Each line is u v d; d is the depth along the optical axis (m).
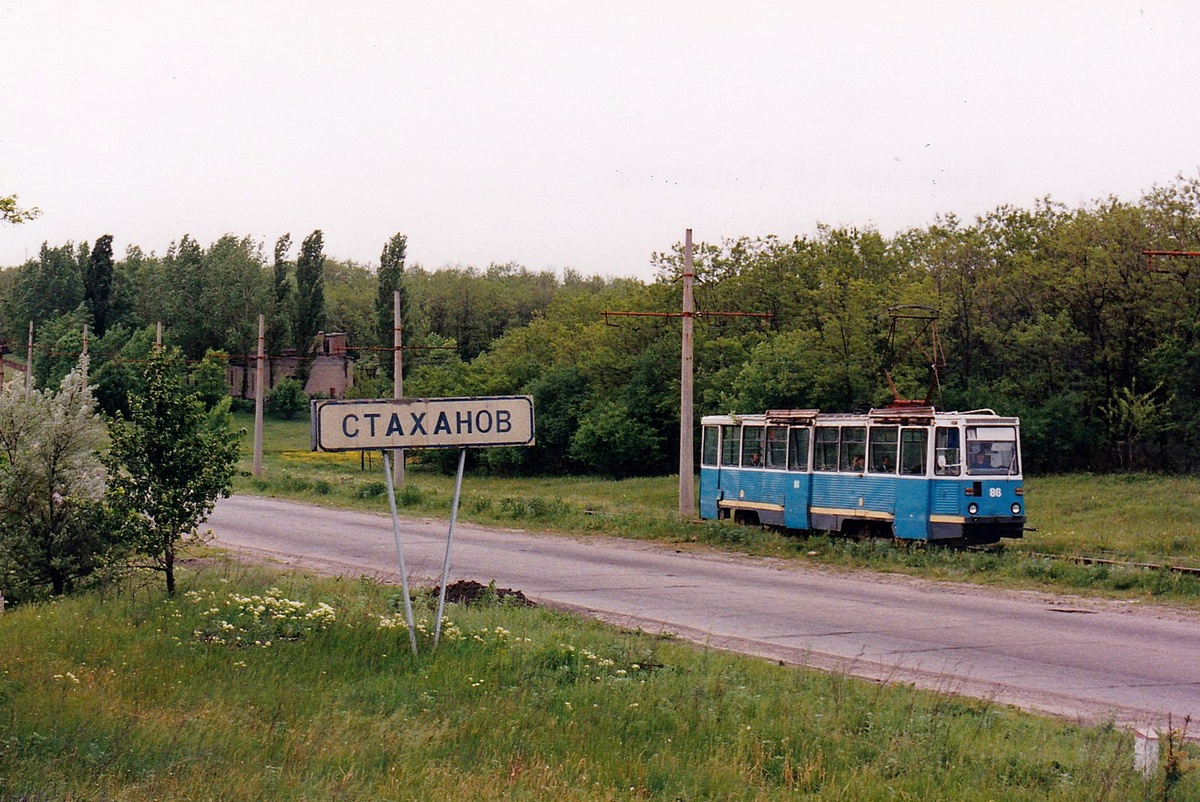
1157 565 23.42
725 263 69.81
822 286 56.88
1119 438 47.78
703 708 11.31
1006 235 62.75
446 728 10.40
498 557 27.03
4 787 8.05
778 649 15.59
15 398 20.53
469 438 14.55
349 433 14.32
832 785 8.89
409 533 32.78
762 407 52.38
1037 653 15.32
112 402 90.81
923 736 10.34
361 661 13.55
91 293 111.81
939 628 17.30
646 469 64.38
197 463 18.69
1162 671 14.20
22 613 17.00
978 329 51.62
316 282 113.75
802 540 27.95
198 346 122.06
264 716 10.66
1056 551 26.52
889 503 27.20
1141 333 49.12
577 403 69.00
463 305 130.00
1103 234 50.66
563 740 10.23
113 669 12.72
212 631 15.04
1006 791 8.83
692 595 20.80
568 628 16.34
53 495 20.20
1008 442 26.47
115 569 20.50
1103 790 8.66
